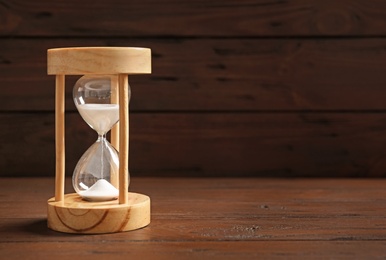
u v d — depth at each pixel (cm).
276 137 98
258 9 97
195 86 98
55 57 67
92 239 66
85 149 98
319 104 98
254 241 66
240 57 98
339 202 81
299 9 97
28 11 97
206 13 97
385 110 98
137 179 97
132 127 98
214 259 61
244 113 98
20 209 77
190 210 77
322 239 67
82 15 97
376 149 98
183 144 98
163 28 97
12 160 98
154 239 66
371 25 98
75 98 68
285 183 94
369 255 62
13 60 97
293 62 98
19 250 63
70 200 70
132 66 66
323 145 98
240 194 86
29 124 98
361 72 98
